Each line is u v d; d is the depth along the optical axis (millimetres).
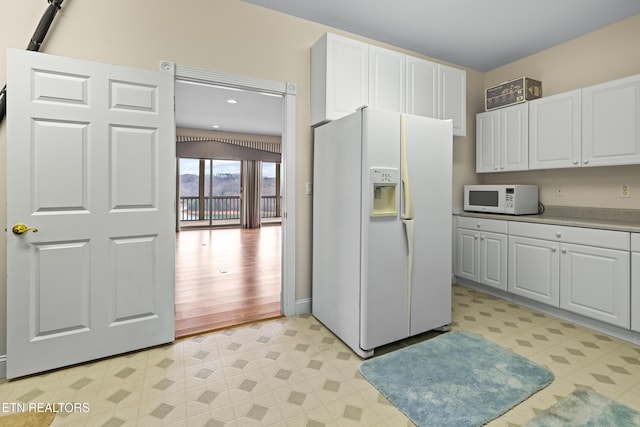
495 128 3518
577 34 3043
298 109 2807
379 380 1858
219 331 2533
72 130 1923
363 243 2145
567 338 2395
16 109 1782
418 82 2988
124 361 2066
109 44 2127
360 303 2160
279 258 5129
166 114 2203
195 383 1837
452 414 1572
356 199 2217
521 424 1505
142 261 2164
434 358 2104
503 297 3281
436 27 2934
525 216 3166
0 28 1873
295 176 2816
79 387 1789
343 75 2629
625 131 2514
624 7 2596
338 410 1618
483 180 4008
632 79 2471
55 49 1986
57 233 1905
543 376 1883
